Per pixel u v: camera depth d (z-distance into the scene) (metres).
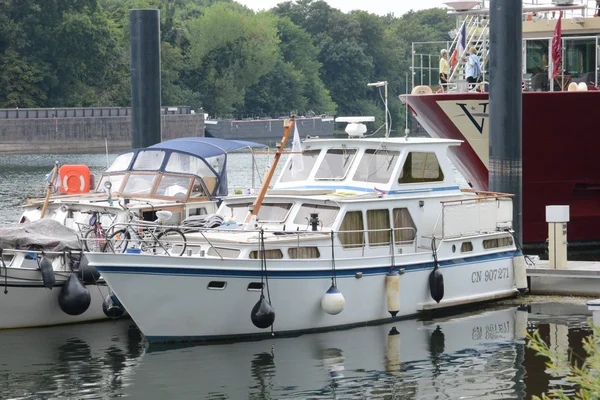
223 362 36.19
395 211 42.66
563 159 61.34
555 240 48.94
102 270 36.41
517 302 46.25
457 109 60.81
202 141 52.00
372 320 41.22
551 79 61.16
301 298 39.12
